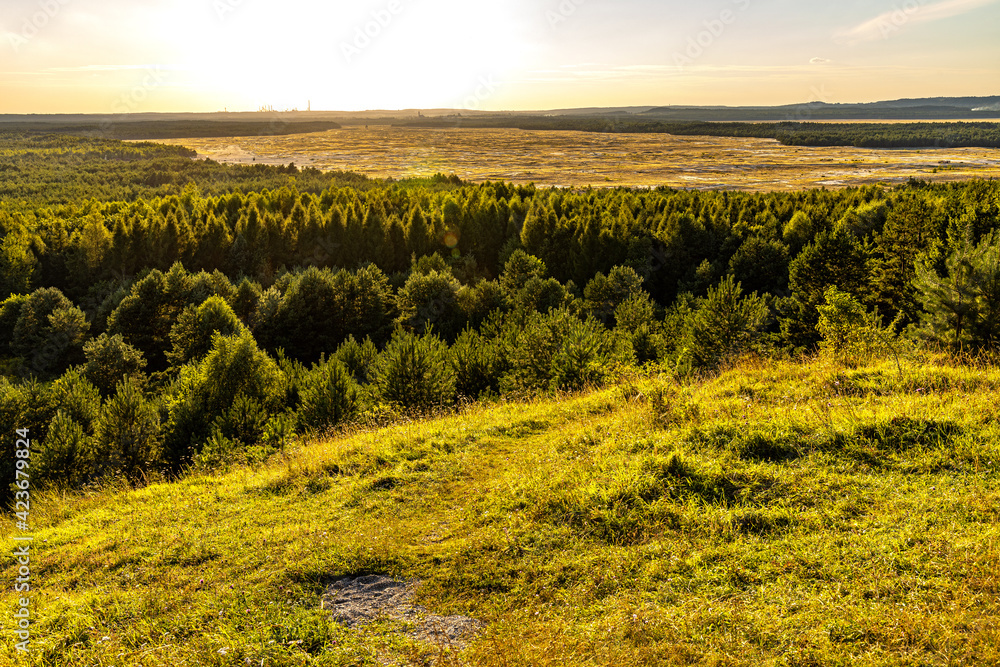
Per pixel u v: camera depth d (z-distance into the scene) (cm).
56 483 1975
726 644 541
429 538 853
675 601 621
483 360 2684
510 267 5938
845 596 573
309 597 738
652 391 1304
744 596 607
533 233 7862
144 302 5553
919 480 759
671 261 7206
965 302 1536
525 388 2141
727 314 2511
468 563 762
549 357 2261
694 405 1150
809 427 943
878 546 636
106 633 716
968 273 1570
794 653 513
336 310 5644
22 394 2747
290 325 5509
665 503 809
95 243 7462
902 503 714
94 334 5847
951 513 672
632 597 640
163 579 838
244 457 1648
